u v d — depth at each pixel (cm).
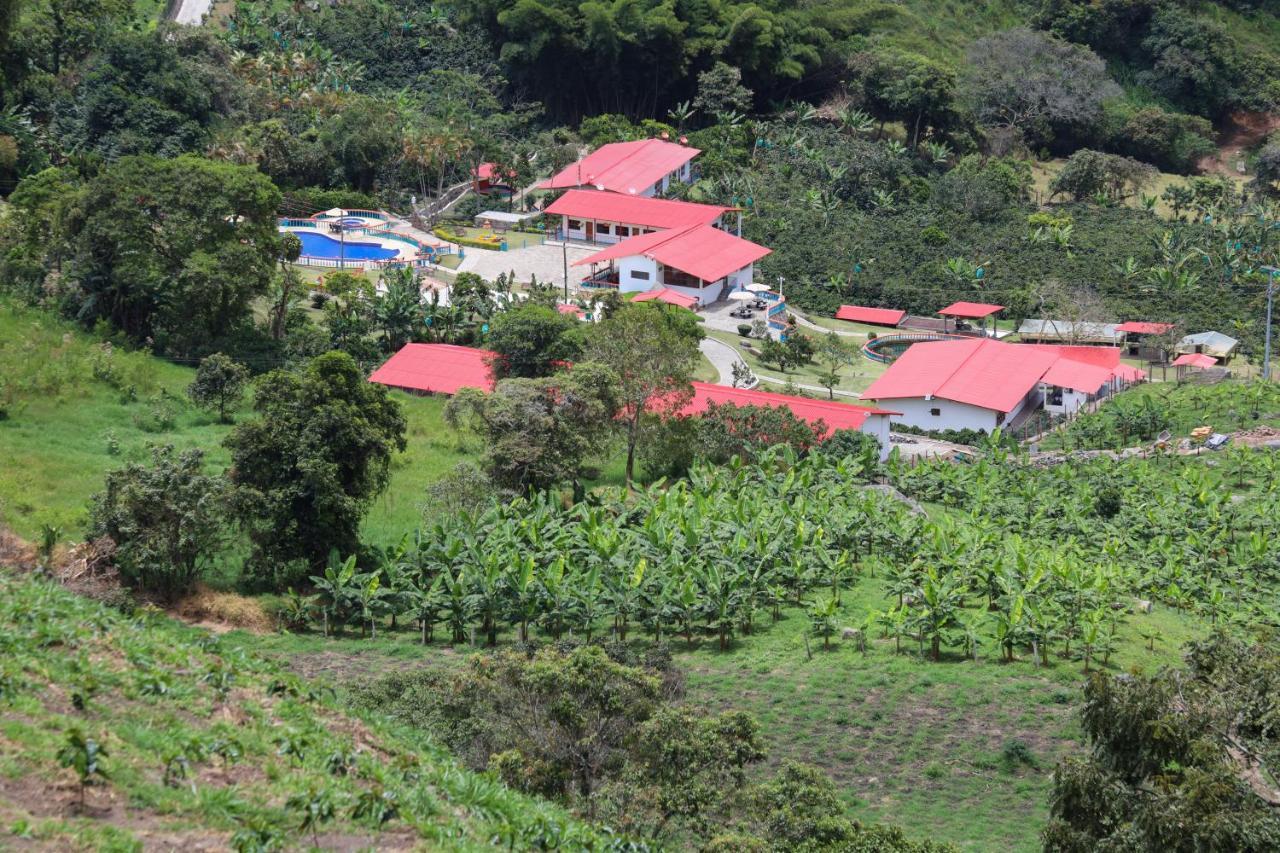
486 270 18925
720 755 5434
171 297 13438
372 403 9319
